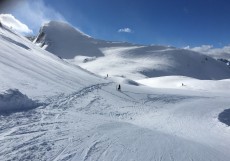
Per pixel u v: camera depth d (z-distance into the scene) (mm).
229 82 106625
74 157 12047
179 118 34750
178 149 16797
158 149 15875
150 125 26625
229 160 17266
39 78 33469
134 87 61344
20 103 19141
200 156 16406
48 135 14219
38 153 11625
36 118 17312
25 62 39656
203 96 65188
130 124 22625
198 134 26281
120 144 15273
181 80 120062
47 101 23953
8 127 14289
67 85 37281
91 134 16109
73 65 89812
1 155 10727
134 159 13406
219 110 46531
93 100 33062
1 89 19547
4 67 30078
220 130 30797
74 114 21562
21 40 81438
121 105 36031
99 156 12805
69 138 14414
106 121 21531
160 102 46656
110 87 50531
